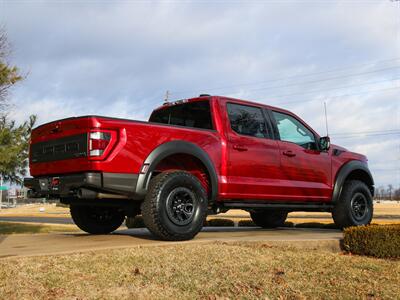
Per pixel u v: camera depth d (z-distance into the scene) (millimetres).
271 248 5293
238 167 6160
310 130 7395
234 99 6496
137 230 7855
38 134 5855
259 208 6703
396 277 4211
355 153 8023
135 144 5168
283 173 6695
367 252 5457
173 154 5582
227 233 7066
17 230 17250
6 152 11430
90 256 4422
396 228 5312
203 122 6328
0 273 3771
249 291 3650
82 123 5090
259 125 6645
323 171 7285
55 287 3555
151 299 3422
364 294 3658
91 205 6227
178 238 5352
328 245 5762
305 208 7172
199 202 5523
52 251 4613
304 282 3920
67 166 5270
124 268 4062
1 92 12305
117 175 5031
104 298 3396
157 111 7125
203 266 4230
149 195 5219
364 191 7812
